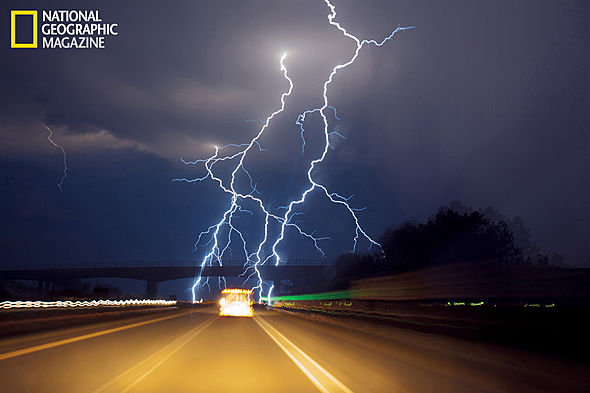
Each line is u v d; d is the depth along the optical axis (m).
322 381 11.49
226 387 10.61
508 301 33.69
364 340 22.45
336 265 85.12
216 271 119.50
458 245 59.72
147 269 122.62
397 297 38.59
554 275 30.70
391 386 11.00
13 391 9.68
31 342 19.38
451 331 23.75
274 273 110.06
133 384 10.77
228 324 34.28
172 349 17.98
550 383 11.41
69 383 10.66
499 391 10.55
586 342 14.79
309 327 31.56
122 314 47.25
